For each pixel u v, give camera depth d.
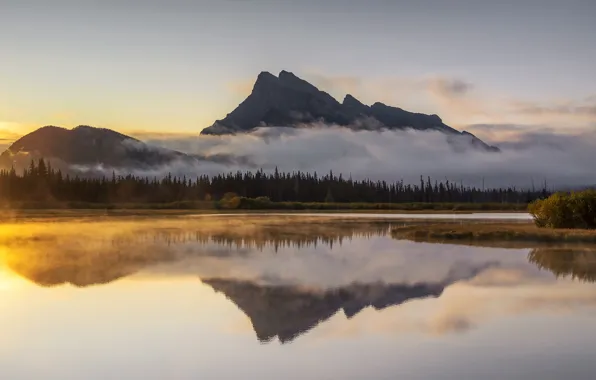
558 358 15.55
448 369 14.80
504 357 15.70
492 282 27.45
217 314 21.02
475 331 18.44
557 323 19.30
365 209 163.25
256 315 20.84
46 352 16.50
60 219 92.75
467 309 21.59
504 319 19.94
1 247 44.03
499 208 172.88
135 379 14.41
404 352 16.31
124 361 15.70
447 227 59.62
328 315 20.86
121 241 49.84
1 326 19.23
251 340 17.66
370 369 14.92
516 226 60.69
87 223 80.12
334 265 34.00
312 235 57.59
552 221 55.47
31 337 17.98
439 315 20.70
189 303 22.88
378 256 38.34
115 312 21.23
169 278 28.84
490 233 48.94
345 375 14.52
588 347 16.53
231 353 16.38
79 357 16.06
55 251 41.12
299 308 22.03
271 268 32.59
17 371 14.99
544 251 39.88
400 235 55.50
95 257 37.50
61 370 15.05
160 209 148.62
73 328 19.03
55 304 22.61
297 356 16.08
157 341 17.56
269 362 15.57
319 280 28.50
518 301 22.92
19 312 21.23
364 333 18.38
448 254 39.12
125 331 18.67
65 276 29.31
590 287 25.94
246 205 155.12
